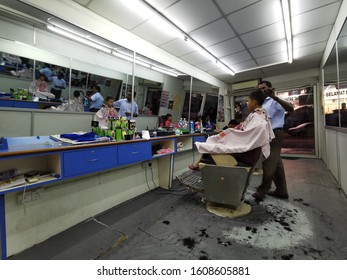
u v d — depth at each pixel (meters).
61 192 1.73
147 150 2.28
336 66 2.65
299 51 3.60
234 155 1.87
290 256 1.33
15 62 1.94
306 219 1.84
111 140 1.99
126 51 2.80
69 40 2.31
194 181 2.50
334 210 2.02
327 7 2.29
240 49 3.44
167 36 2.89
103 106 2.60
